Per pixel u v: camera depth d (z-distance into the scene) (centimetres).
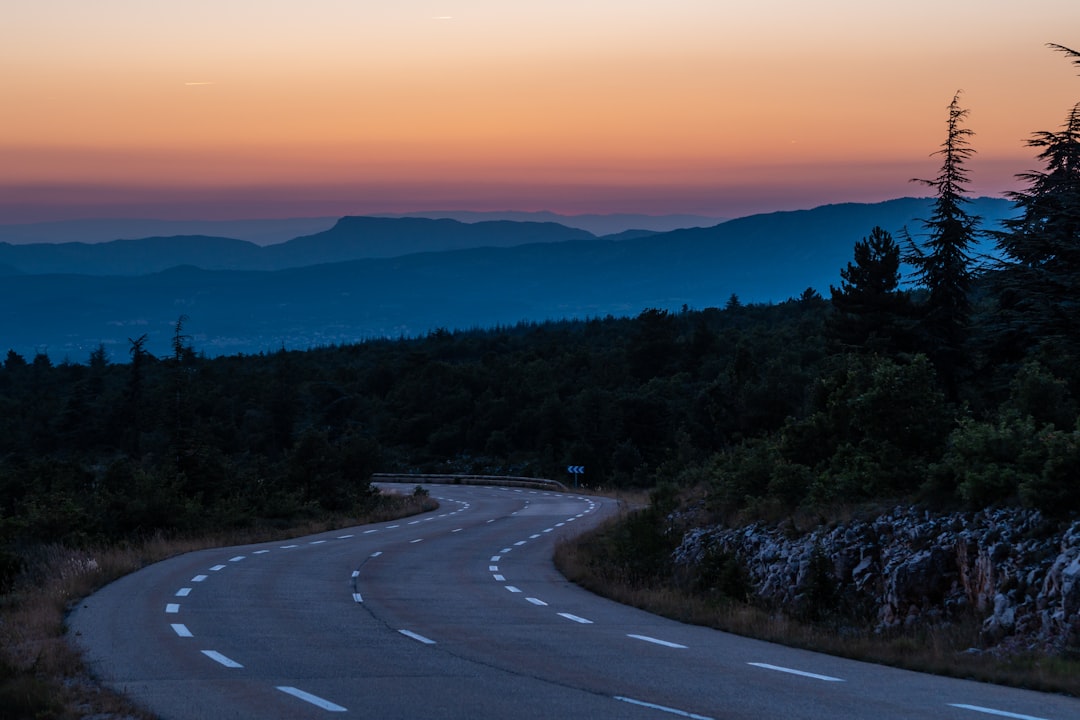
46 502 2888
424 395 10588
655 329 10462
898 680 1084
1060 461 1479
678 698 965
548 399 9150
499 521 4138
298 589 1942
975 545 1554
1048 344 2903
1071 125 3769
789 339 9962
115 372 13488
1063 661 1163
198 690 990
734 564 1992
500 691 997
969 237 3853
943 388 3812
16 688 920
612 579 2253
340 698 958
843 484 2048
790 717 880
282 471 4956
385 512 4484
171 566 2319
